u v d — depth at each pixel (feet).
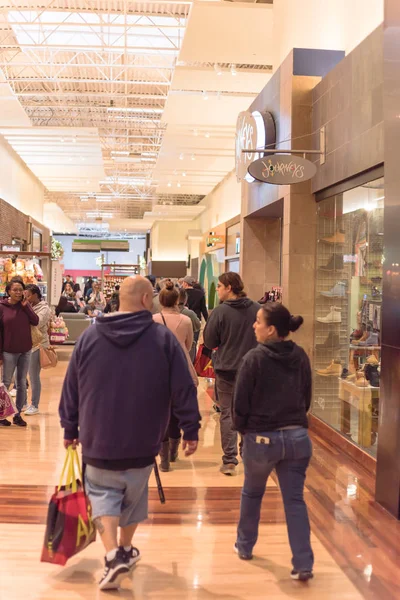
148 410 9.20
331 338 20.97
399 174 13.48
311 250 22.80
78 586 9.95
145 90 49.37
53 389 29.07
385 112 14.12
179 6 35.19
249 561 11.03
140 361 9.21
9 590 9.78
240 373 10.16
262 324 10.32
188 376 9.48
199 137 51.85
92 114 54.85
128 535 10.09
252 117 25.29
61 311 47.75
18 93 45.70
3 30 38.24
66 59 43.91
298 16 25.36
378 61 16.57
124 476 9.21
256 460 10.09
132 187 88.33
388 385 13.88
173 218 104.63
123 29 39.60
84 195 98.02
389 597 9.80
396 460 13.37
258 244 31.65
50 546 9.39
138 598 9.61
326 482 15.74
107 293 75.82
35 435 20.22
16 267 33.76
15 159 60.18
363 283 17.97
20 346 21.31
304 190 22.72
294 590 9.96
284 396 10.07
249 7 30.04
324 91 21.16
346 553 11.43
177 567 10.73
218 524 12.78
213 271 67.31
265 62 36.83
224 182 71.46
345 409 19.35
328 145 20.66
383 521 13.10
